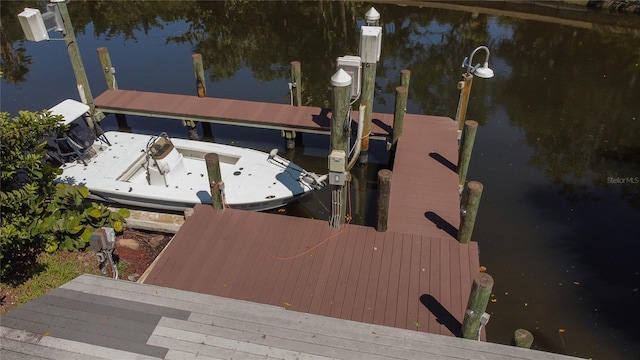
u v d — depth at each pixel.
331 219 7.76
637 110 13.80
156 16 22.58
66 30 11.11
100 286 5.46
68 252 8.03
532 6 22.36
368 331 4.93
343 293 6.63
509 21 20.95
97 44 19.25
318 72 16.81
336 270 7.00
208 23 21.56
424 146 10.55
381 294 6.60
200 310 5.15
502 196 10.16
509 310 7.72
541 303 7.83
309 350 4.71
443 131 11.16
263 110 12.26
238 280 6.88
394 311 6.34
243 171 9.72
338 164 6.91
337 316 6.29
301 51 18.62
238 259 7.23
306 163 11.83
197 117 12.16
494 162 11.38
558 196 10.17
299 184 9.42
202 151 10.30
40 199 7.56
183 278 6.91
